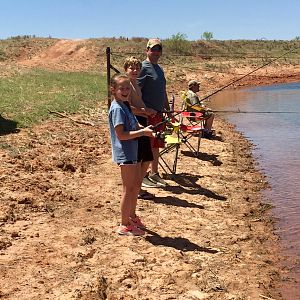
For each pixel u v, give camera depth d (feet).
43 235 18.53
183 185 26.55
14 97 54.49
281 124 49.85
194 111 36.09
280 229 20.86
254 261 17.65
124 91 17.03
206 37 180.04
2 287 14.48
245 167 31.50
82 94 64.23
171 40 157.69
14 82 74.23
